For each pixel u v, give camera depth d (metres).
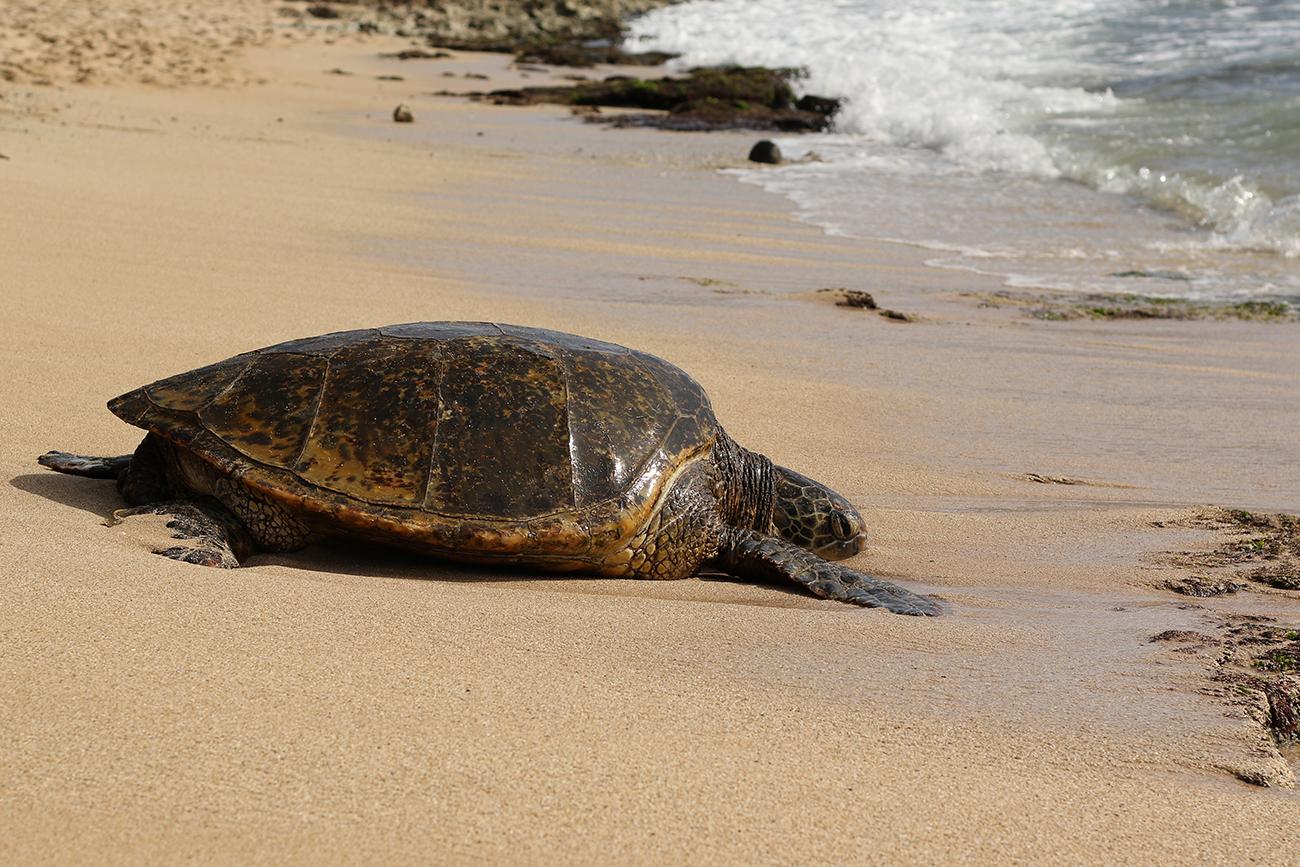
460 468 4.36
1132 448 6.88
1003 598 4.61
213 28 30.27
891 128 20.02
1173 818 2.75
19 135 14.62
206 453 4.35
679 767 2.80
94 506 4.50
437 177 15.03
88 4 30.55
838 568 4.74
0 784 2.49
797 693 3.29
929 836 2.61
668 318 9.16
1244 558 4.99
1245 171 14.74
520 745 2.83
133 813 2.44
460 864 2.37
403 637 3.42
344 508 4.24
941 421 7.27
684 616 3.96
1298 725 3.35
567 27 34.62
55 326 7.28
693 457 4.84
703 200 14.51
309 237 10.99
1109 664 3.66
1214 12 25.83
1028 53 23.72
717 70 24.78
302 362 4.61
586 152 18.02
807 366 8.18
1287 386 8.11
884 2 33.19
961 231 13.16
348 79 25.05
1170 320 9.87
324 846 2.39
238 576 3.83
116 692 2.88
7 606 3.24
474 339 4.76
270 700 2.93
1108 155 16.11
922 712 3.22
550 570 4.56
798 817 2.63
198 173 13.62
